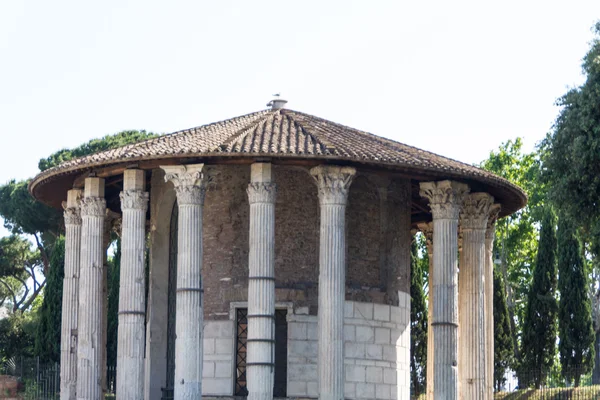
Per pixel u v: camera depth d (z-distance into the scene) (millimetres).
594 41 101125
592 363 128250
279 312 88188
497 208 96000
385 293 90688
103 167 87188
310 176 89312
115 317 138000
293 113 96438
